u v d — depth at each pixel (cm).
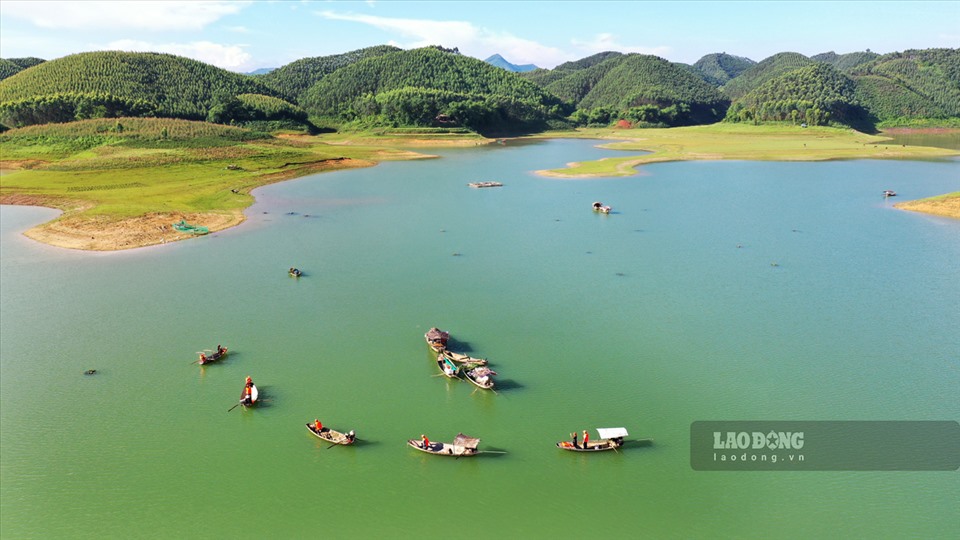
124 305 7469
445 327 6806
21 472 4494
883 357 6016
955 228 10912
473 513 4078
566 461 4575
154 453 4706
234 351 6256
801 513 4056
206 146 18912
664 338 6488
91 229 10894
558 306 7381
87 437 4894
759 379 5634
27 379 5725
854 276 8388
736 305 7381
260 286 8125
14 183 14738
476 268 8856
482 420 5078
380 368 5906
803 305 7356
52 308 7375
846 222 11512
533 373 5797
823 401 5278
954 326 6700
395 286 8106
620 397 5381
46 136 19512
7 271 8788
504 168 19800
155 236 10556
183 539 3881
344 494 4262
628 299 7594
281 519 4031
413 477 4428
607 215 12325
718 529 3925
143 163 16688
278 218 12119
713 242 10188
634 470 4475
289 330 6744
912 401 5250
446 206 13362
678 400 5325
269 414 5191
